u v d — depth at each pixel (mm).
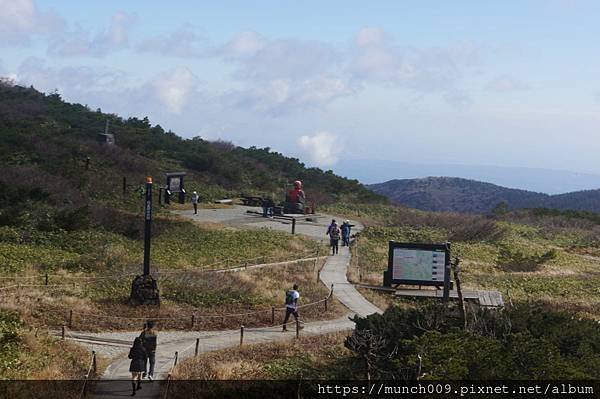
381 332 19906
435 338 16891
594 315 31672
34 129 68125
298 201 57688
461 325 19609
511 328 19328
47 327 23219
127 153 66062
